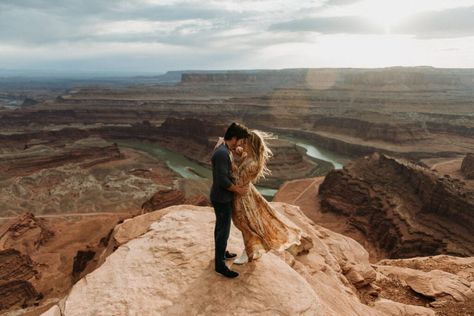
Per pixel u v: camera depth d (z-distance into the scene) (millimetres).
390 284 13688
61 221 83562
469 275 14875
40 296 44781
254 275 6797
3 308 41188
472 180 103500
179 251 7559
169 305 6176
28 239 64438
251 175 6512
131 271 7020
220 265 6695
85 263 46688
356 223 70750
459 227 59312
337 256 14305
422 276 13859
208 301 6227
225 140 6609
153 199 71500
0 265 48531
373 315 9539
